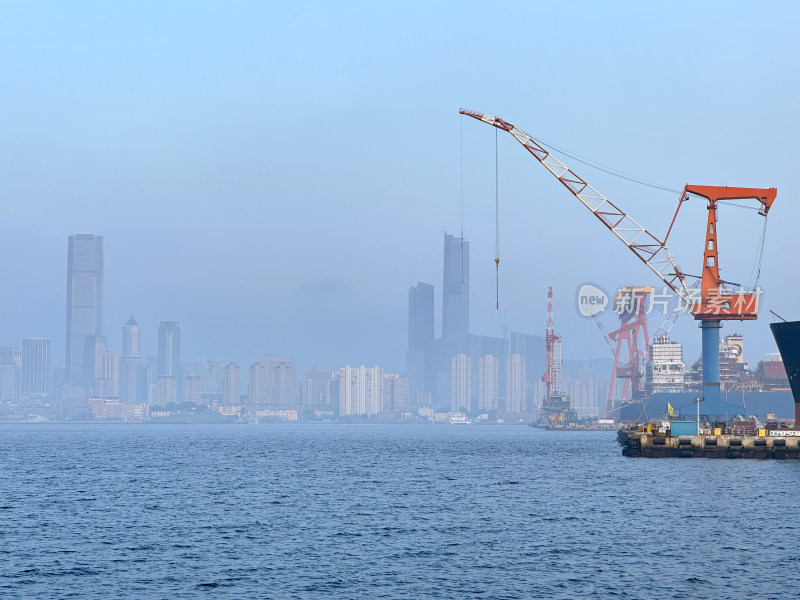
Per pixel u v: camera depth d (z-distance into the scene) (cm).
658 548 8344
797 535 8988
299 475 16900
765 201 18788
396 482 15212
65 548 8538
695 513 10550
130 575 7338
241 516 10675
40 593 6750
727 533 9125
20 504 12006
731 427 19462
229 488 14188
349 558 7994
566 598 6525
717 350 19012
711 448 18462
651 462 18200
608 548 8375
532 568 7519
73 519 10488
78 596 6656
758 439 17975
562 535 9125
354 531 9475
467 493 13175
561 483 14588
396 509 11294
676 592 6669
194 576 7288
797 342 17738
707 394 18988
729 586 6838
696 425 19112
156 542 8844
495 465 19712
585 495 12631
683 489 13012
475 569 7500
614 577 7162
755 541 8662
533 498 12412
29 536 9231
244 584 7006
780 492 12444
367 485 14638
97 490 13950
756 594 6600
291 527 9775
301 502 12125
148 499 12575
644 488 13312
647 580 7044
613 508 11119
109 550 8425
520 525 9825
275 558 8006
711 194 18912
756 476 14688
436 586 6906
